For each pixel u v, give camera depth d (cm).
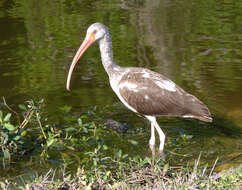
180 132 1162
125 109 1288
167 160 1006
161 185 769
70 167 970
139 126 1196
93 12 2233
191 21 2067
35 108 1089
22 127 1092
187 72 1515
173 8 2302
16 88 1390
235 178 782
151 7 2333
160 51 1706
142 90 1103
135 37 1866
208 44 1773
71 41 1808
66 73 1519
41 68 1546
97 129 1162
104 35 1157
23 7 2327
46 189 765
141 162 838
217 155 1023
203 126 1195
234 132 1148
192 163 986
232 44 1766
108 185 795
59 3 2428
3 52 1678
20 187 791
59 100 1325
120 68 1164
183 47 1750
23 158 1018
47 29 1955
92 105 1302
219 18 2102
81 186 782
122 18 2128
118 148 1067
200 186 760
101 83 1454
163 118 1259
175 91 1098
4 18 2108
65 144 1085
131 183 805
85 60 1647
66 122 1191
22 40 1811
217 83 1425
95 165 866
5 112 1227
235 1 2417
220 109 1263
